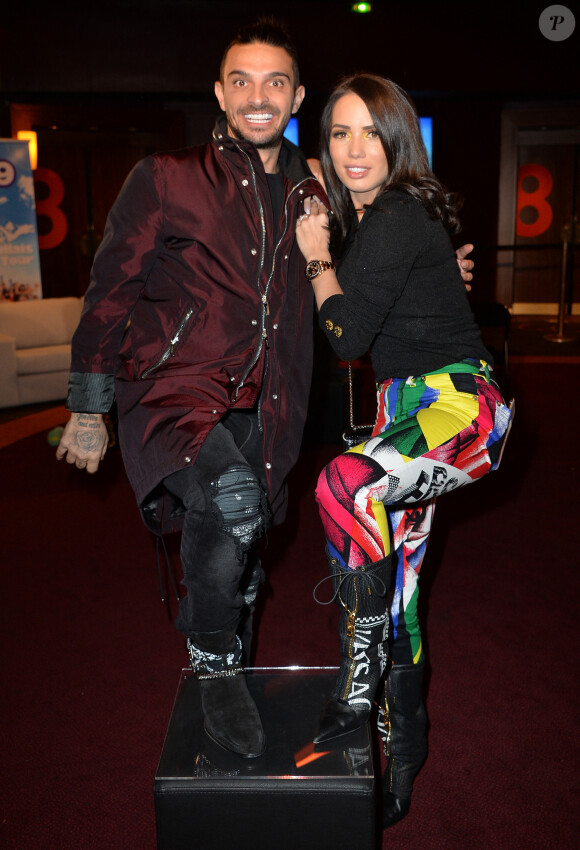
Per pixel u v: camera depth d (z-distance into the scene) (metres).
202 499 1.66
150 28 9.58
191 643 1.72
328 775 1.52
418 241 1.71
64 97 9.91
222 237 1.81
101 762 2.16
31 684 2.56
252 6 9.61
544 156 11.59
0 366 6.61
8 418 6.45
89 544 3.78
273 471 1.98
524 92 10.24
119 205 1.78
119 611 3.08
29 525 4.04
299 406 2.00
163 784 1.52
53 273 11.20
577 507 4.11
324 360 5.29
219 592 1.64
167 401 1.77
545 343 9.41
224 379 1.80
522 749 2.17
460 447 1.66
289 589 3.25
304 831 1.53
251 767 1.55
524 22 9.91
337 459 1.64
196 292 1.81
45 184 10.85
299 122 10.17
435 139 11.13
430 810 1.95
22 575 3.43
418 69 9.98
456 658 2.66
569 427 5.61
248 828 1.53
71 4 9.39
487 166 11.27
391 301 1.71
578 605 3.03
